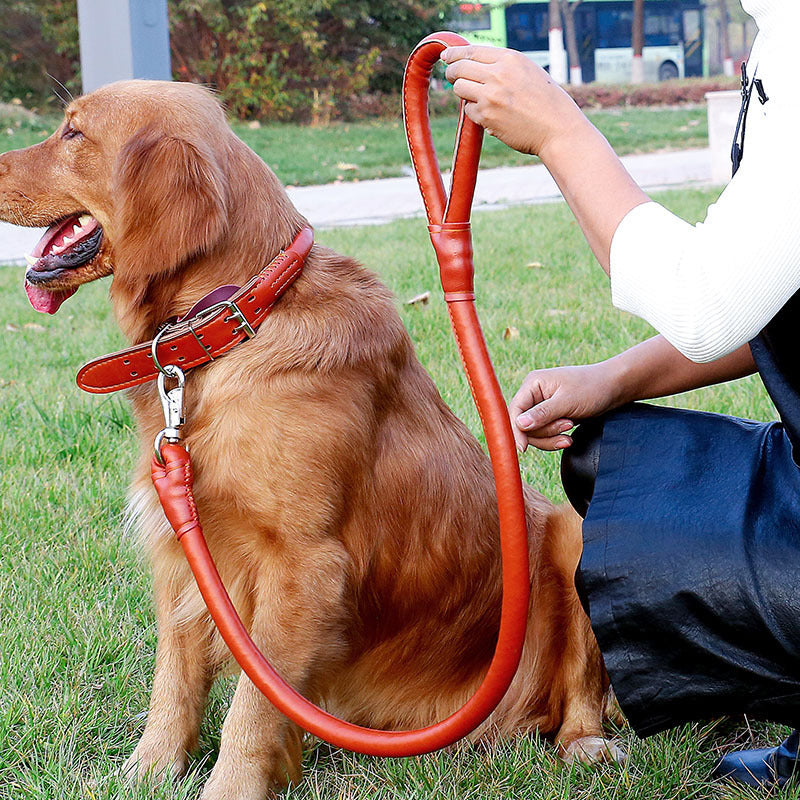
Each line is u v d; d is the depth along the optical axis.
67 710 2.35
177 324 2.20
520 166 16.34
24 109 20.34
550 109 1.63
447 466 2.38
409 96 1.82
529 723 2.47
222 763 2.13
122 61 6.25
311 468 2.12
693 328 1.54
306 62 23.36
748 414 4.02
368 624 2.34
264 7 21.55
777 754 2.12
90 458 3.91
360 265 2.43
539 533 2.50
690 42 30.19
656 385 2.22
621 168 1.64
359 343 2.25
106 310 6.56
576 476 2.12
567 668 2.44
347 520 2.21
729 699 1.82
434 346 5.04
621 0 29.11
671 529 1.83
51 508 3.44
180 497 2.03
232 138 2.35
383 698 2.47
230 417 2.13
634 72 29.48
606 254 1.64
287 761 2.17
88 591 2.92
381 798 2.15
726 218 1.50
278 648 2.16
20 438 4.12
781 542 1.74
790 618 1.70
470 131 1.70
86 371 2.23
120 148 2.29
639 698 1.87
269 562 2.17
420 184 1.83
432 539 2.34
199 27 21.97
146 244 2.15
